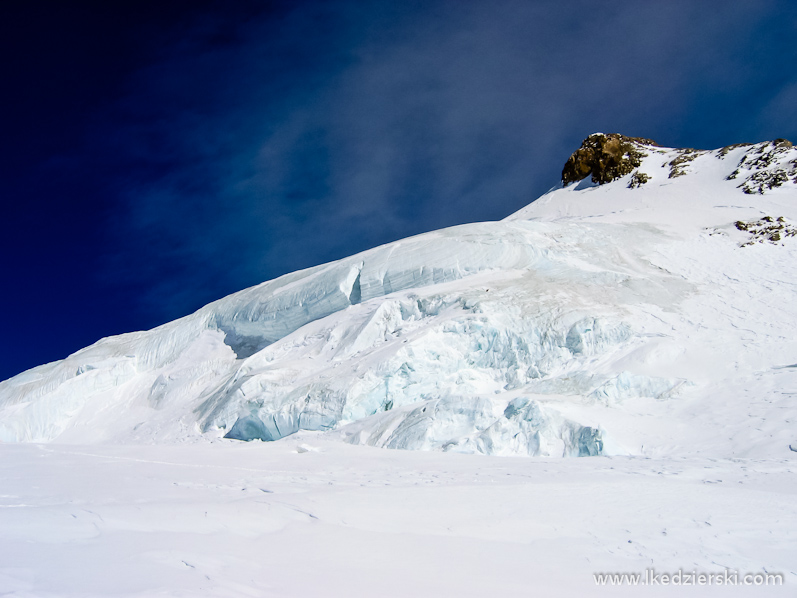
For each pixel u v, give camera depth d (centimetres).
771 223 3994
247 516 821
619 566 804
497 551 820
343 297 3659
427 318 3111
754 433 1792
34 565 580
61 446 1627
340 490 1052
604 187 6219
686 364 2384
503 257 3547
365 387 2634
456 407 2202
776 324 2631
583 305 2938
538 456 1869
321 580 649
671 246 3788
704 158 6062
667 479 1288
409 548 793
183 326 4231
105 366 4122
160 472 1192
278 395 2794
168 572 602
